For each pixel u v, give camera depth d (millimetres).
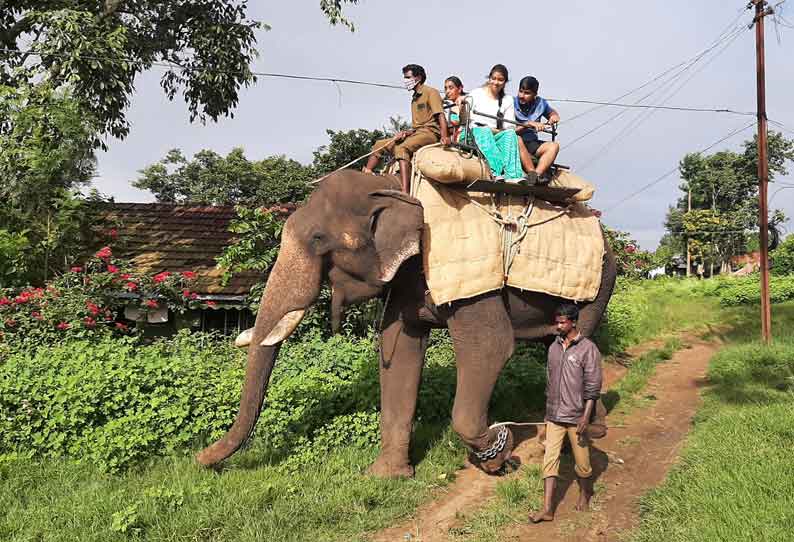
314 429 5941
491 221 5402
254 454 5602
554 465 4574
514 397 7656
